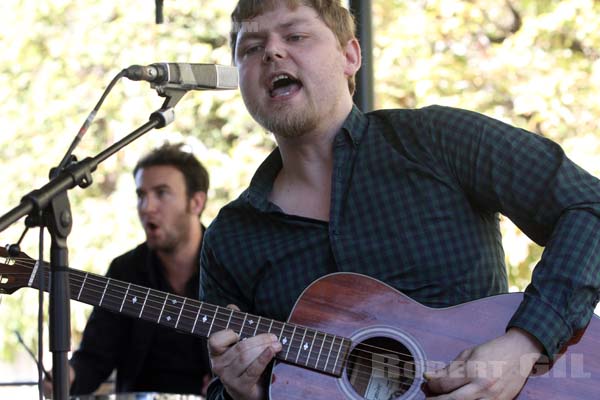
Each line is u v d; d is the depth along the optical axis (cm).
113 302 307
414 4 818
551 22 773
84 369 503
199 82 301
